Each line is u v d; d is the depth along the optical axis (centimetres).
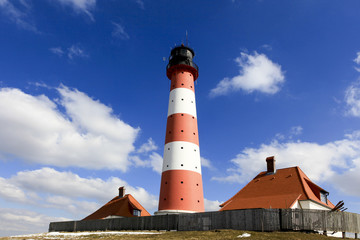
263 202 3875
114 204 5731
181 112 5212
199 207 4716
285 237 2641
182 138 5006
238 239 2636
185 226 3644
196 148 5075
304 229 2950
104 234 3600
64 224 5272
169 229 3806
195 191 4753
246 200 4094
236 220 3206
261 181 4412
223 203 4319
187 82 5522
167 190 4725
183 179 4738
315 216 3034
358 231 3375
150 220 4066
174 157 4891
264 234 2794
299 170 4262
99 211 5753
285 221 2983
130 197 5853
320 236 2764
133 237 3097
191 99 5419
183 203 4591
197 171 4925
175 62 5688
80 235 3631
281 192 3981
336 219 3145
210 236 2845
